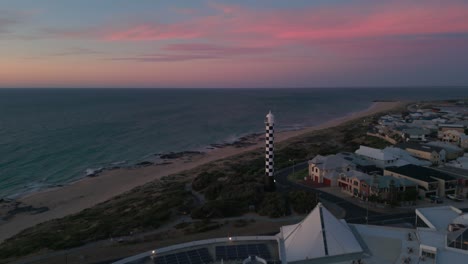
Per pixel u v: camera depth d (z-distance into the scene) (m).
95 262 50.66
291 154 125.25
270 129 79.12
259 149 145.62
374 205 70.06
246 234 59.09
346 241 41.66
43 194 97.88
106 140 171.25
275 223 63.81
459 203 70.69
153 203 78.06
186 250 42.94
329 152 122.75
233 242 44.78
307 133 181.50
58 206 89.00
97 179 112.31
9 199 93.94
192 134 195.62
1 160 129.00
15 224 77.62
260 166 109.12
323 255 40.16
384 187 71.12
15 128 198.25
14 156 134.88
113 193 99.00
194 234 59.56
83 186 105.31
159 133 195.00
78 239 58.25
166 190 90.06
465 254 38.19
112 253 53.19
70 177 114.12
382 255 40.41
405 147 106.94
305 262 39.75
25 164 125.69
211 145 168.38
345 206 70.06
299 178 93.19
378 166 92.00
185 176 107.56
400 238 44.12
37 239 60.22
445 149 103.38
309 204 70.31
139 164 131.62
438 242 41.47
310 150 131.12
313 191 80.94
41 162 129.25
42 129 196.00
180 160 138.00
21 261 51.56
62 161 131.75
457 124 154.62
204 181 92.44
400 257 39.66
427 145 107.62
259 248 43.06
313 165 90.75
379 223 60.91
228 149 157.75
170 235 59.56
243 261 39.88
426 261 38.44
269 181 80.88
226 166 115.50
